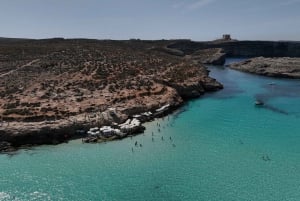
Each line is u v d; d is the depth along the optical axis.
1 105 80.81
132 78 112.19
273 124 78.81
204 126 77.38
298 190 48.53
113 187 49.84
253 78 161.88
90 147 64.75
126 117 78.31
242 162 57.69
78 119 72.44
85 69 120.38
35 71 117.75
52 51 154.25
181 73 128.50
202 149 63.62
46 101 84.88
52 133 67.25
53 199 46.47
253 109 93.44
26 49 155.25
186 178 52.28
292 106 97.06
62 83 103.56
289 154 60.91
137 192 48.44
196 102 102.62
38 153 62.09
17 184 50.56
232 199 46.38
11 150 63.34
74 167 56.38
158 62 148.50
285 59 193.25
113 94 92.62
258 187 49.38
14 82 104.25
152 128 75.94
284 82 146.88
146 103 87.81
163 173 54.06
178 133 72.56
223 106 97.25
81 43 193.25
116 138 68.75
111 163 57.81
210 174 53.53
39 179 52.19
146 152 62.44
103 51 164.88
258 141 67.44
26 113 74.38
